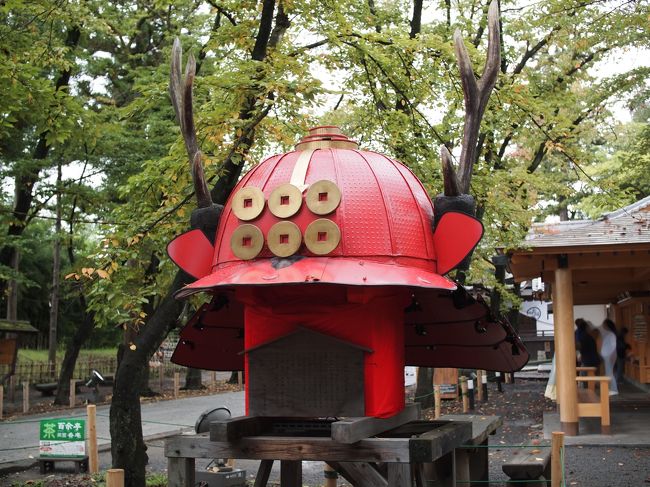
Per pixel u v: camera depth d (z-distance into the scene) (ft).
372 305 15.76
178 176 29.71
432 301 19.17
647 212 49.16
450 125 39.91
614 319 80.79
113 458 29.76
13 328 83.51
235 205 16.10
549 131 49.06
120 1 76.59
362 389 15.51
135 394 29.89
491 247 54.34
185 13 66.95
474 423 25.96
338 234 15.15
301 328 15.84
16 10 43.60
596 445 40.75
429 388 63.62
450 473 23.53
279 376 15.99
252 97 30.07
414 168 34.50
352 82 36.14
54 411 72.38
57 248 98.22
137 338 29.78
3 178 64.80
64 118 38.22
